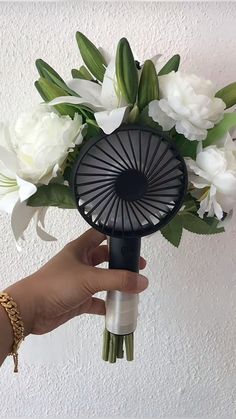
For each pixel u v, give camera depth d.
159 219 0.35
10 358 0.54
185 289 0.51
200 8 0.43
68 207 0.36
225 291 0.51
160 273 0.50
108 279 0.38
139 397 0.55
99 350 0.53
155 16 0.44
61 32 0.44
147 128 0.32
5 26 0.44
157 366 0.54
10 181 0.34
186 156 0.34
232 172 0.32
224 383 0.54
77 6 0.44
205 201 0.33
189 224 0.38
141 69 0.35
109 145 0.33
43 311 0.41
